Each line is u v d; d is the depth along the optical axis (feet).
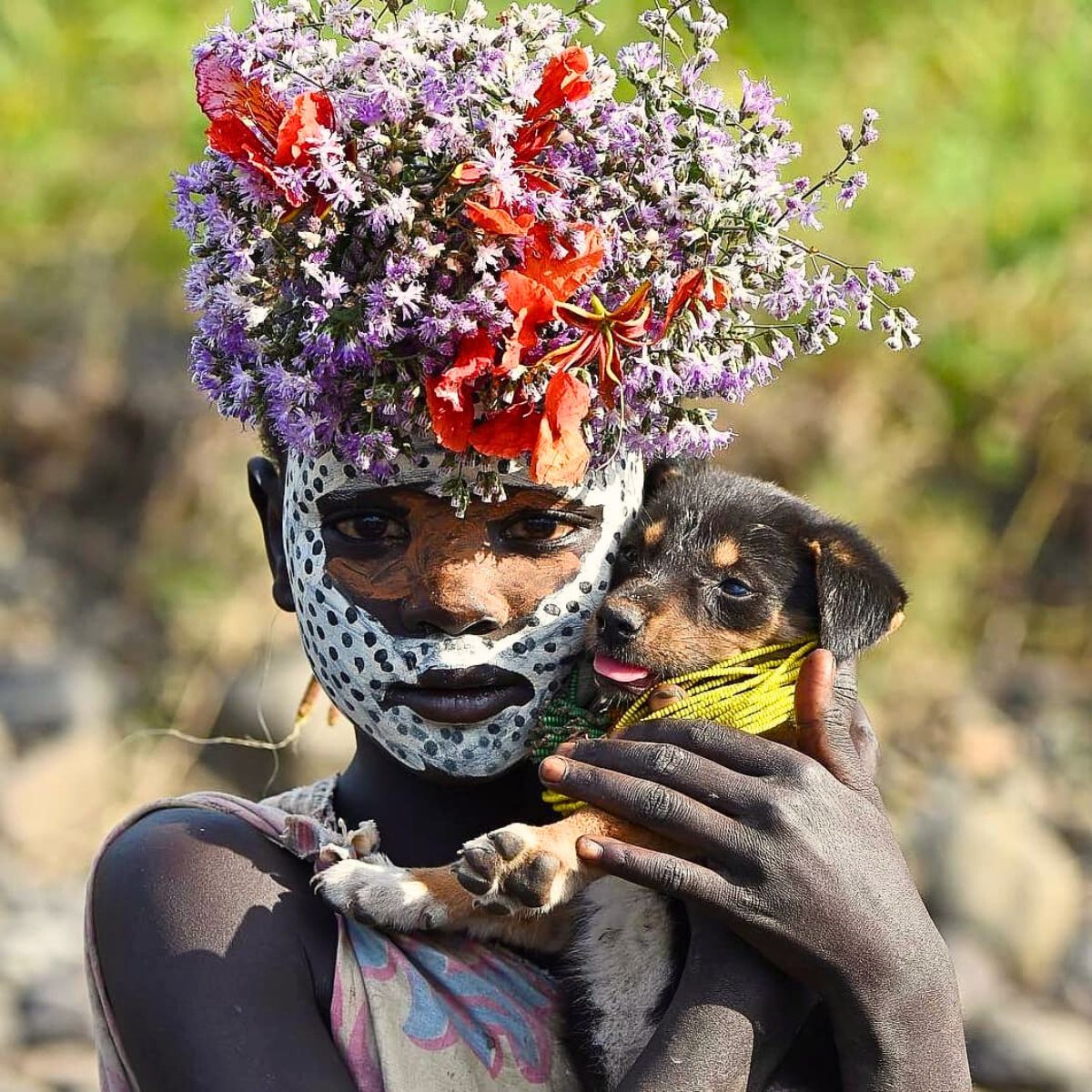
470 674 11.84
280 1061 10.84
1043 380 36.99
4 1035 26.02
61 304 38.09
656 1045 10.86
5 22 38.06
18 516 37.22
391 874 11.55
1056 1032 27.37
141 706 32.96
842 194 11.82
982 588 37.27
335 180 10.41
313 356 10.88
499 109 10.64
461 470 11.49
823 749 11.71
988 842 30.42
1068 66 39.86
